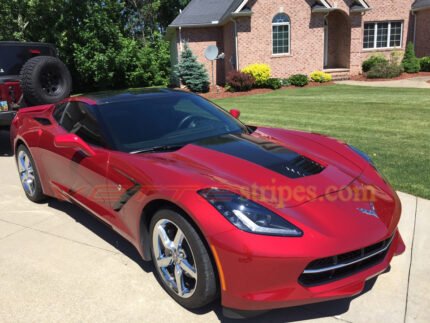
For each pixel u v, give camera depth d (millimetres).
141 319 2600
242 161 2926
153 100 3809
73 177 3682
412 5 20828
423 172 5082
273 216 2346
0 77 7352
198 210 2377
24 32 21109
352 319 2527
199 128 3604
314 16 18688
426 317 2520
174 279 2752
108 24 21969
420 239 3467
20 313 2701
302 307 2662
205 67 20812
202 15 20703
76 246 3594
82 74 22609
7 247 3623
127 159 3016
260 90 17375
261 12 18047
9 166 6562
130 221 2988
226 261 2285
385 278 2934
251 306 2297
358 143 6652
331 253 2256
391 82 17234
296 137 3656
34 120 4527
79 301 2809
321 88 16625
